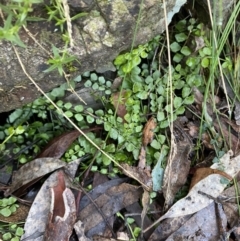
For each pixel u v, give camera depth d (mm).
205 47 479
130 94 474
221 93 520
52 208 430
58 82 420
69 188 449
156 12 401
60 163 449
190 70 487
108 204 465
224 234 467
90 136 472
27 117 471
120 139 473
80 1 365
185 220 469
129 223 469
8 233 433
